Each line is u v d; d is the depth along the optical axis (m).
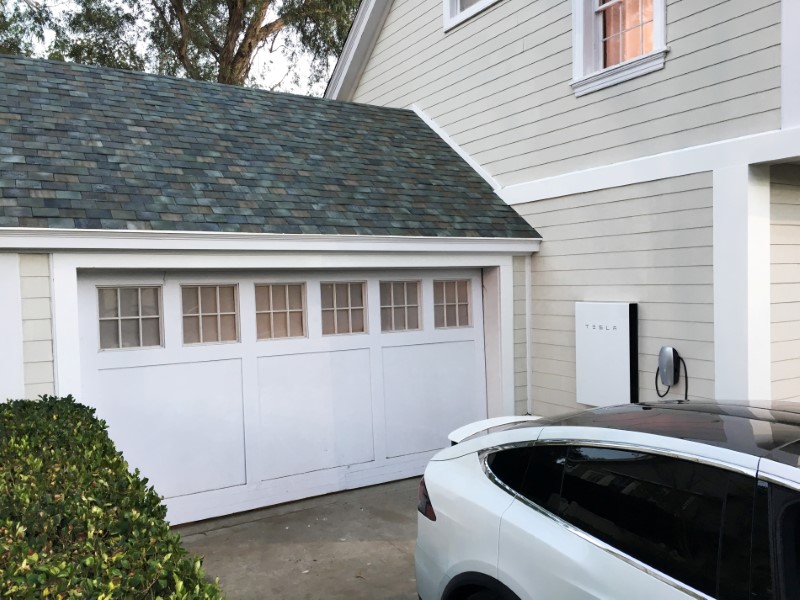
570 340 6.82
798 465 2.06
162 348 5.50
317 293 6.27
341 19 17.80
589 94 6.55
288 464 6.12
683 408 2.92
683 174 5.60
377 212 6.41
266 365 6.00
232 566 4.80
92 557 2.03
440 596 3.11
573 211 6.73
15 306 4.69
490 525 2.84
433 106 8.99
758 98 5.05
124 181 5.47
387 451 6.70
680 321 5.68
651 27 6.12
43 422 3.80
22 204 4.75
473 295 7.26
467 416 7.21
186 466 5.62
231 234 5.29
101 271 5.13
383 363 6.67
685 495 2.26
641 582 2.21
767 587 1.94
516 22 7.45
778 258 5.32
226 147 6.64
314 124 7.95
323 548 5.10
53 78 6.79
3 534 2.28
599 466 2.59
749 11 5.10
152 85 7.41
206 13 17.95
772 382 5.29
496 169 7.82
